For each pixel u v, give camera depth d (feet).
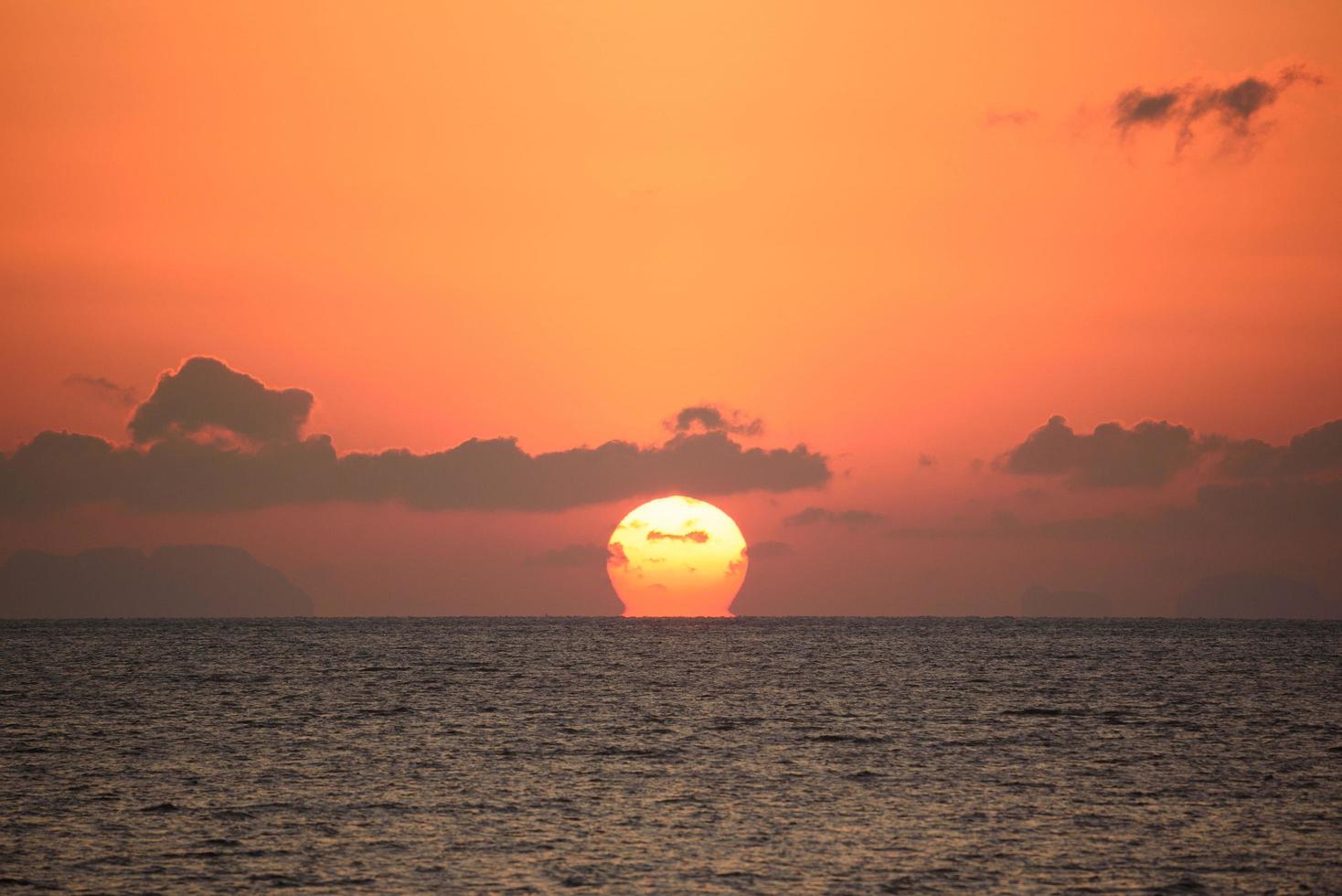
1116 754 343.46
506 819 258.98
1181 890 210.18
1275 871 220.02
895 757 339.57
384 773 312.50
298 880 215.31
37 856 227.81
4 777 301.43
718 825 254.47
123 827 250.16
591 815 263.49
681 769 319.68
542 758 337.72
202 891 208.64
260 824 253.65
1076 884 213.25
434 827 252.21
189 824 253.03
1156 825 253.85
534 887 211.82
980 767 322.55
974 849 234.58
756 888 211.20
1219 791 288.51
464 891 209.15
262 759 333.83
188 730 395.75
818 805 272.92
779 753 346.95
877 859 228.43
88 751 346.13
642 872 220.02
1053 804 274.36
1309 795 282.97
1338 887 211.41
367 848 235.61
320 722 419.95
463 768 320.29
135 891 208.44
